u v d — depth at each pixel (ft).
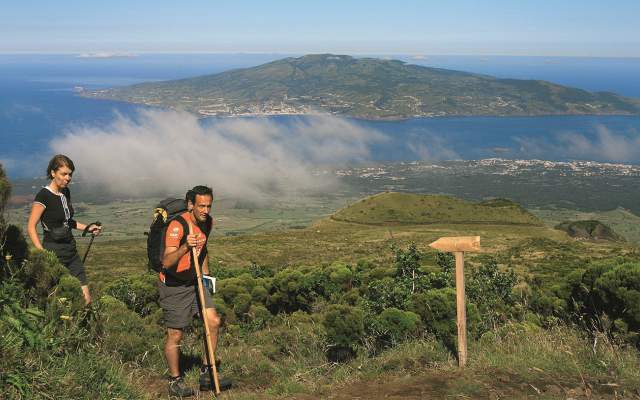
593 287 25.32
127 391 16.61
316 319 36.27
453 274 40.34
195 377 21.57
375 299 35.73
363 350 24.34
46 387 14.25
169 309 19.72
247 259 220.43
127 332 25.40
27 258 20.07
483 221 435.94
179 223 19.15
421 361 21.04
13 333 14.99
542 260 151.84
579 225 415.03
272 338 30.45
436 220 436.35
